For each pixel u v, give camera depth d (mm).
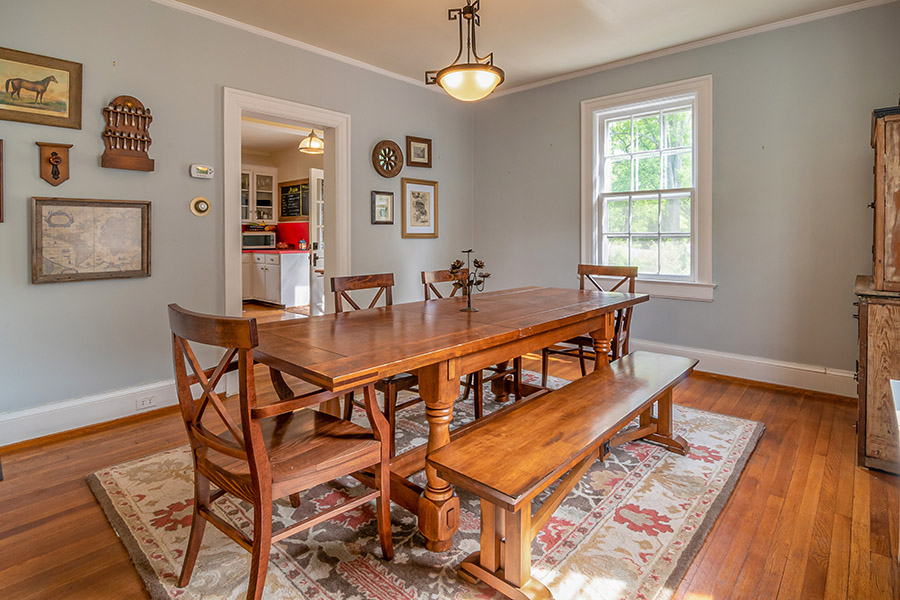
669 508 1947
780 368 3457
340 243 3996
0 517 1875
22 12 2443
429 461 1448
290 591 1486
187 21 3021
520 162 4801
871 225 3088
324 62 3764
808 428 2748
